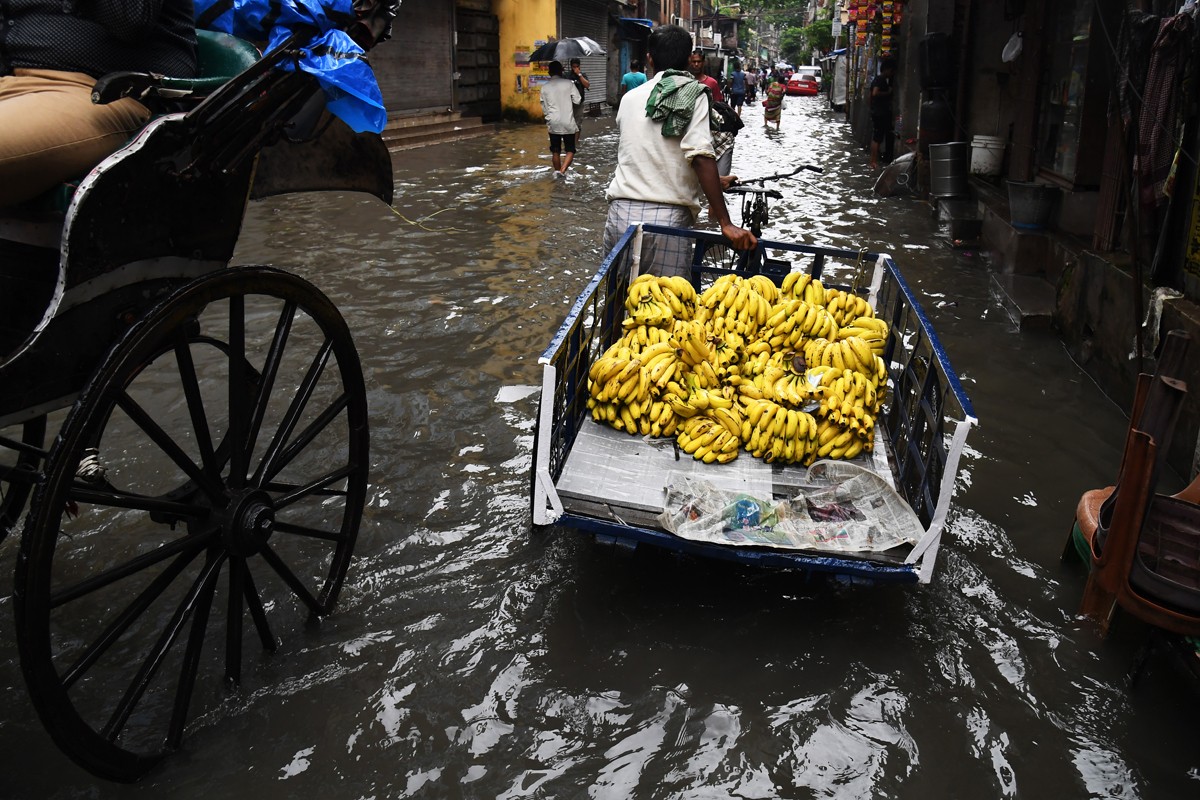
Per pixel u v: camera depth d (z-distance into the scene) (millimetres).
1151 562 2949
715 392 3621
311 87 2607
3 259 2221
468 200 11008
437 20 19047
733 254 5332
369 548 3648
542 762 2613
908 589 3438
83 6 2287
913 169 12461
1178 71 4547
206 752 2619
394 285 7109
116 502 2270
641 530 2936
